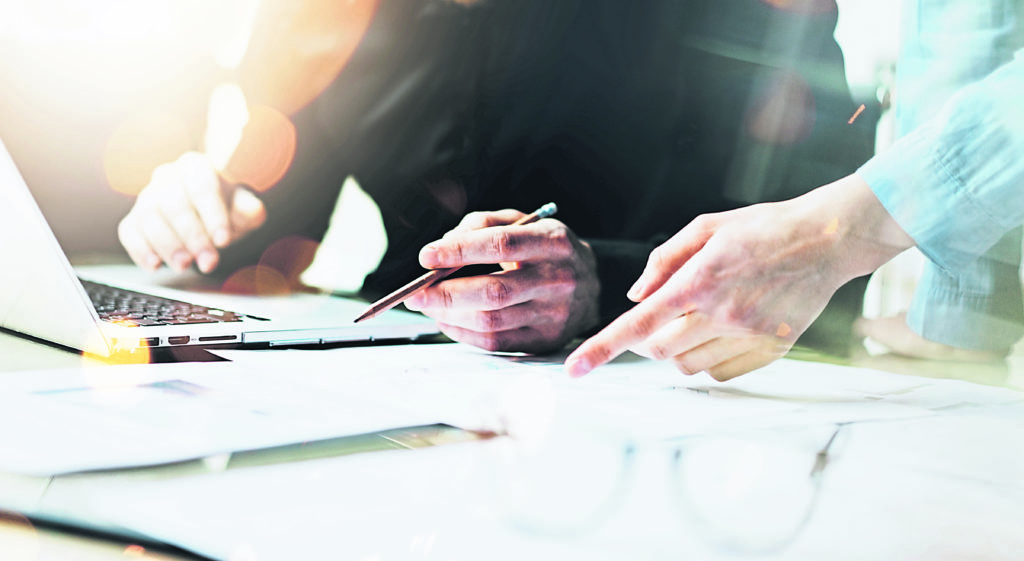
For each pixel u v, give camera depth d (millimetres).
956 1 837
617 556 231
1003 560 237
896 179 552
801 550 242
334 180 1155
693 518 268
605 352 534
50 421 351
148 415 371
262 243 1070
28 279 586
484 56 1226
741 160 1084
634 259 883
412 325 748
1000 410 482
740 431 396
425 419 383
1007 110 528
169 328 591
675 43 1146
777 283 546
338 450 333
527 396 464
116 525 240
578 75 1186
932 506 289
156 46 1323
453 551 230
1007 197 539
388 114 1189
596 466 324
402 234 1122
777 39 1094
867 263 564
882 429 419
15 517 245
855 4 1070
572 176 1153
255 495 273
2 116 1260
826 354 781
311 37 1226
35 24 1338
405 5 1231
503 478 302
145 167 1275
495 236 683
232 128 1146
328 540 236
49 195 1200
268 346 647
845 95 1075
